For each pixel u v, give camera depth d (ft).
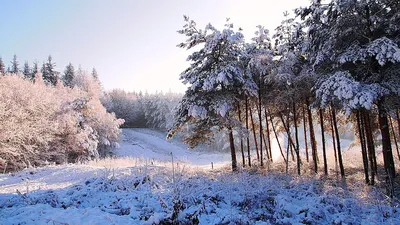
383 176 46.60
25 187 35.99
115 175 36.94
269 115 70.08
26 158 88.74
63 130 108.06
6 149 75.82
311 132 58.08
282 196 28.30
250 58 58.54
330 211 25.71
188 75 58.34
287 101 55.11
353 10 37.27
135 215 20.81
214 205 25.14
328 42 40.70
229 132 59.00
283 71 53.26
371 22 37.86
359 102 33.99
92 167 53.62
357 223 22.79
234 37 54.13
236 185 32.30
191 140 62.90
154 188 31.24
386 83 36.11
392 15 37.22
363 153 44.75
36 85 119.55
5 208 21.36
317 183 41.22
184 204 23.35
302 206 25.86
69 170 49.93
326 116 66.23
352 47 37.73
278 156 89.86
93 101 160.56
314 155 57.67
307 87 51.88
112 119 163.32
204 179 36.60
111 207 23.58
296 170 58.34
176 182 23.53
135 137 219.20
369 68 39.06
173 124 60.64
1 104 76.95
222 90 58.18
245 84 56.13
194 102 54.75
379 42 33.88
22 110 86.69
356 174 51.57
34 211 19.58
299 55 56.29
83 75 238.48
